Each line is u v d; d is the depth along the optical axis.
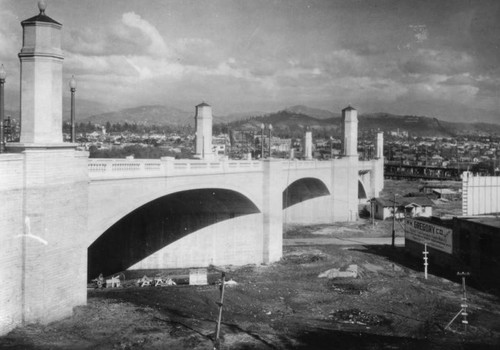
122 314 28.33
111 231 47.03
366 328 30.00
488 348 26.89
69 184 26.94
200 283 40.91
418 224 51.31
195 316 29.72
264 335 27.20
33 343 22.69
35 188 24.58
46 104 25.23
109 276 45.41
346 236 68.75
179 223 48.91
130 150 99.56
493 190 60.81
